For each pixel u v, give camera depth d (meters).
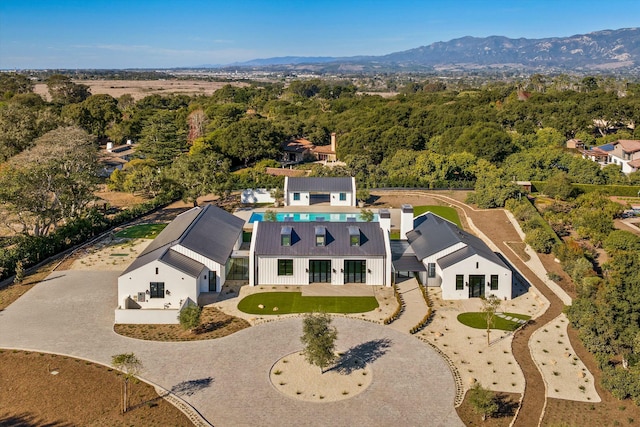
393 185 102.31
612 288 41.97
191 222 60.75
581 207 81.12
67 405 35.06
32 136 111.69
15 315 48.75
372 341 44.34
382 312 49.91
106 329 46.12
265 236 57.97
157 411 34.69
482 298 48.19
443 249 56.44
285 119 165.12
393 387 37.75
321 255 55.91
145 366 40.03
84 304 51.38
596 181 100.25
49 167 70.25
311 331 38.69
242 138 126.00
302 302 52.00
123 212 82.62
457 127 126.12
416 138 124.12
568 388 37.84
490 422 34.09
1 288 55.47
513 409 35.41
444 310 50.72
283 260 56.19
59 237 67.00
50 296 53.25
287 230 57.44
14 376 38.34
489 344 43.97
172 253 53.53
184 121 156.62
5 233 75.81
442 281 53.41
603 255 65.25
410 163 107.19
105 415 34.12
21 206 66.44
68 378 38.22
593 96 161.25
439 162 101.94
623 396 36.28
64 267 61.84
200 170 90.69
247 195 92.19
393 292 54.66
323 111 183.50
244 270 57.81
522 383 38.44
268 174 104.94
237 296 53.41
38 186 68.31
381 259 56.12
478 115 137.00
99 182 82.06
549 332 46.12
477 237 68.56
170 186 94.75
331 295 53.78
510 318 49.06
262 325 47.06
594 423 34.00
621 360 41.25
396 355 42.09
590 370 40.19
